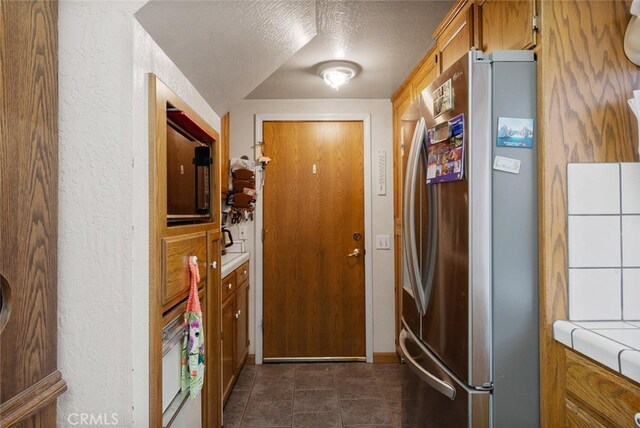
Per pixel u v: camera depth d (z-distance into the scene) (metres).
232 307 2.35
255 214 2.97
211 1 1.06
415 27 1.86
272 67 1.83
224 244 2.74
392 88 2.77
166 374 1.13
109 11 0.92
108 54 0.92
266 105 2.98
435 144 1.35
